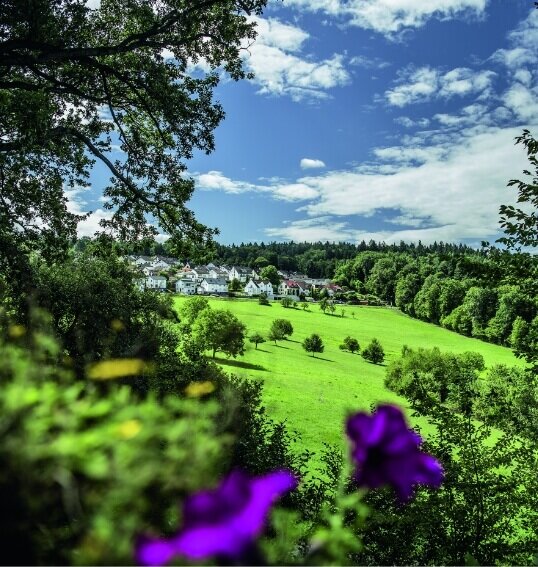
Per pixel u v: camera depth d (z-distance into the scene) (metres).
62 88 12.79
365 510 1.17
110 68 12.34
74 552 0.95
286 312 150.25
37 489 0.94
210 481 0.99
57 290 13.18
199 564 0.84
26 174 13.38
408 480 1.08
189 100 13.40
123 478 0.89
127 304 14.23
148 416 1.00
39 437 0.94
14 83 11.26
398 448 1.08
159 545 0.86
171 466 0.96
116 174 12.89
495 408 8.97
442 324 146.88
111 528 0.87
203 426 1.16
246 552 0.85
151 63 12.70
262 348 89.44
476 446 8.00
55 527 1.05
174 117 13.34
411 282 175.25
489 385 30.62
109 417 1.00
